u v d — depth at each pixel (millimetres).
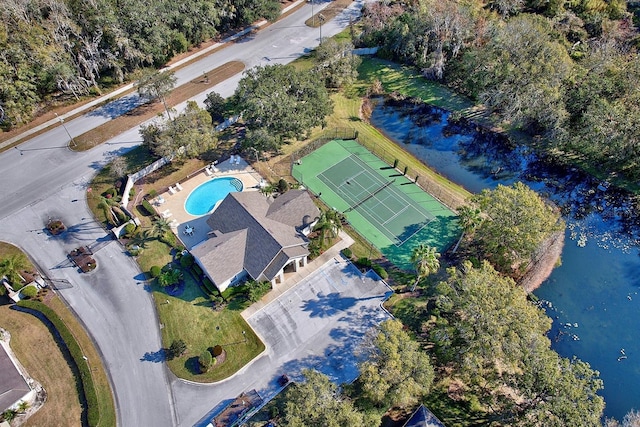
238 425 46125
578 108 74688
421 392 44906
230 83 88750
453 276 50438
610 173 73812
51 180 71188
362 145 78188
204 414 47562
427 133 82062
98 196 68625
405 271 59750
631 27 94375
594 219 67875
